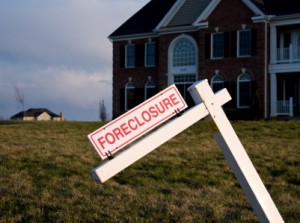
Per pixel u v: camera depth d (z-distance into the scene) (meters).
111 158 3.89
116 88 37.59
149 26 36.59
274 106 30.81
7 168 11.44
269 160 12.42
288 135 18.12
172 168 11.38
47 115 61.12
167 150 13.84
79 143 15.88
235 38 31.69
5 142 15.87
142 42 36.50
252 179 4.21
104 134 3.77
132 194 8.79
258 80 30.88
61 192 8.90
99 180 3.85
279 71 30.77
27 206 7.91
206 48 32.69
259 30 30.88
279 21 30.86
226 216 7.29
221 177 10.59
